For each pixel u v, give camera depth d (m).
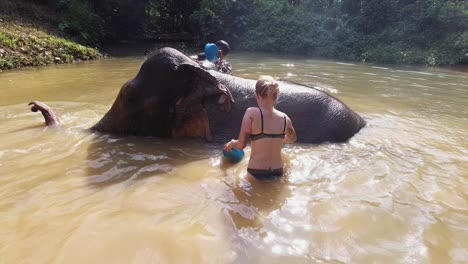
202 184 3.84
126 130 5.32
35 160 4.30
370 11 17.52
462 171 4.19
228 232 3.01
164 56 5.10
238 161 4.44
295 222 3.15
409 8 17.03
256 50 18.45
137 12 20.08
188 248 2.80
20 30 12.47
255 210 3.35
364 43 16.45
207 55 6.88
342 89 8.60
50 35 13.23
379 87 8.98
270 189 3.73
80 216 3.20
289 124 4.16
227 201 3.50
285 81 5.72
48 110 5.52
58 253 2.71
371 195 3.62
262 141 3.92
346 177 3.99
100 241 2.86
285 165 4.28
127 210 3.31
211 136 5.23
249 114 3.95
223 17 19.44
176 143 5.12
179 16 21.77
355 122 5.47
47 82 8.65
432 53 14.62
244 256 2.72
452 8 15.63
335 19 18.20
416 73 11.60
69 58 12.12
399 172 4.13
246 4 19.62
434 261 2.68
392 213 3.30
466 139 5.28
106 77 9.42
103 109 6.46
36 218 3.15
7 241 2.83
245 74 10.05
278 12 19.27
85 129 5.44
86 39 15.23
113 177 3.96
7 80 8.78
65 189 3.66
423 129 5.71
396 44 15.88
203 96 5.00
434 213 3.31
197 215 3.25
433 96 8.09
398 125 5.89
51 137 5.04
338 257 2.71
